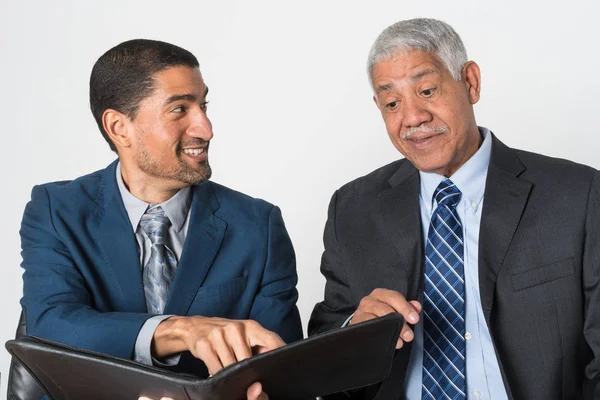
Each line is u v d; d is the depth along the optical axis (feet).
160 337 5.35
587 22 9.36
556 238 6.23
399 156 10.12
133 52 5.87
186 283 6.02
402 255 6.63
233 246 6.29
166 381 4.41
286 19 10.39
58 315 5.68
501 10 9.62
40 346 4.67
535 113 9.61
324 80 10.34
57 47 10.86
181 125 5.90
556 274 6.18
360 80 10.20
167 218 6.18
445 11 9.85
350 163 10.32
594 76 9.40
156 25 10.69
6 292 11.25
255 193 10.69
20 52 10.95
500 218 6.34
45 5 10.85
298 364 4.56
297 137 10.49
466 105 6.35
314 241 10.53
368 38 10.15
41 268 5.98
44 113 10.98
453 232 6.51
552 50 9.50
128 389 4.70
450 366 6.33
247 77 10.57
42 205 6.22
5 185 11.12
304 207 10.55
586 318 6.18
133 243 6.07
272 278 6.38
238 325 4.98
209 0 10.55
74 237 6.07
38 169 11.05
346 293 6.89
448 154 6.30
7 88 11.02
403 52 6.18
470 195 6.56
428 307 6.45
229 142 10.69
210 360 4.98
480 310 6.39
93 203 6.20
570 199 6.28
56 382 4.97
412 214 6.67
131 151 6.01
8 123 11.05
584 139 9.50
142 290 6.00
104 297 6.02
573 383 6.21
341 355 4.66
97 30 10.77
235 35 10.55
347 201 7.12
